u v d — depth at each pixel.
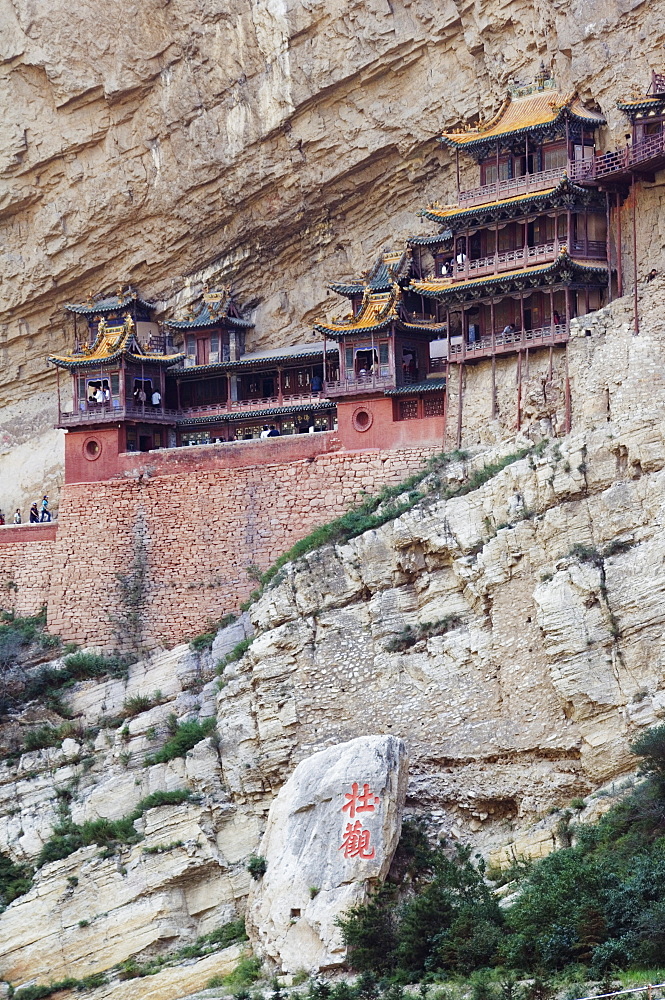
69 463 91.56
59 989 71.81
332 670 73.69
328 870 63.19
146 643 86.62
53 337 103.88
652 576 65.25
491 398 78.81
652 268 73.06
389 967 58.72
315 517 83.38
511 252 80.25
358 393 83.31
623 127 79.94
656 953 50.69
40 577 91.56
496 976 53.66
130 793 77.94
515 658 68.44
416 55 89.94
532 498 70.44
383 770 64.62
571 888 54.97
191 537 86.62
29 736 83.19
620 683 64.62
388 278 89.38
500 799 67.44
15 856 78.44
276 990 58.56
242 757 74.56
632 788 61.62
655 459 67.81
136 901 73.00
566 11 82.44
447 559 72.94
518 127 81.94
